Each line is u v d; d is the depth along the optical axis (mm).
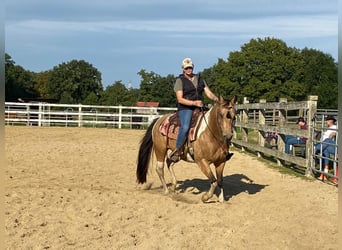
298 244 5422
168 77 61094
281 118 12234
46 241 5422
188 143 7520
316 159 10820
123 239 5516
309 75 59094
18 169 10781
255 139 19734
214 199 7848
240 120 17547
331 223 6305
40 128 24766
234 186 9227
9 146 15445
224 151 7176
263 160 13484
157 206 7215
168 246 5281
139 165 8586
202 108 7555
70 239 5531
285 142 12617
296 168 11805
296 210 7020
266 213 6855
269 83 57375
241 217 6602
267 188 8961
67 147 15727
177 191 8672
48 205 7172
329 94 55562
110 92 63625
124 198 7777
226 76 59812
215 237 5637
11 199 7469
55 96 76500
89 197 7785
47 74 80125
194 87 7609
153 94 60562
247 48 59062
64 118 29359
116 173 10695
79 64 78250
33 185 8867
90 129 25219
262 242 5477
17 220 6234
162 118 8461
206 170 7254
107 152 14672
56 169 11000
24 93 71688
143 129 27234
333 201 7621
